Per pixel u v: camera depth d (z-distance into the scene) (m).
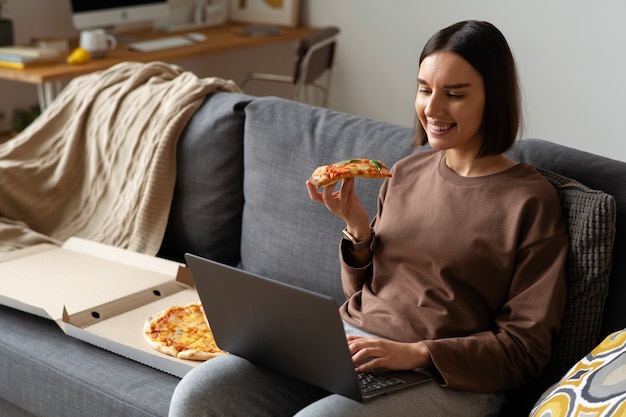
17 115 3.93
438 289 1.63
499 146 1.60
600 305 1.59
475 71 1.56
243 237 2.26
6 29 3.64
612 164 1.68
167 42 4.07
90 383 1.75
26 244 2.33
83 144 2.53
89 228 2.44
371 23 4.66
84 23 3.86
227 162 2.29
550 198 1.57
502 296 1.60
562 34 4.10
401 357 1.50
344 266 1.78
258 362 1.58
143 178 2.34
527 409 1.66
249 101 2.29
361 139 2.02
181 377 1.74
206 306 1.58
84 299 1.97
